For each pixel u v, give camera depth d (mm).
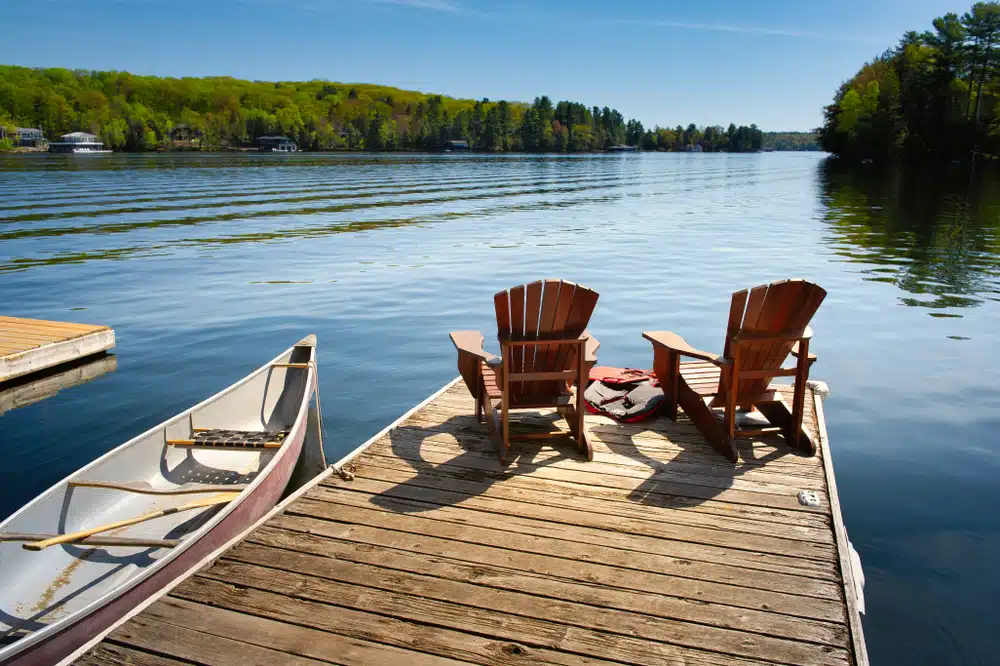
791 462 4781
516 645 2959
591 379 6352
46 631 2980
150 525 4469
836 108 94812
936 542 4754
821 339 9938
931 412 7180
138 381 8430
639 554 3639
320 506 4184
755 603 3238
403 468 4715
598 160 135250
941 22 70188
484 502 4223
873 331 10336
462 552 3666
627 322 11070
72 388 8180
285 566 3553
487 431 5391
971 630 3836
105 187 41844
